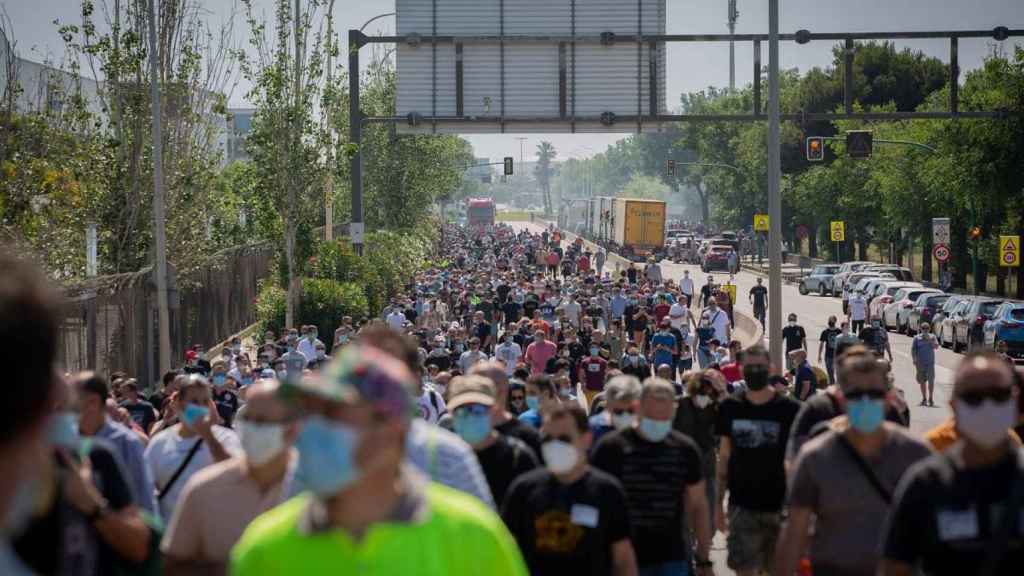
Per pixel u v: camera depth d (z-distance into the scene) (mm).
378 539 8734
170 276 67938
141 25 84438
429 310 100812
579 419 17859
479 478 15000
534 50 103125
